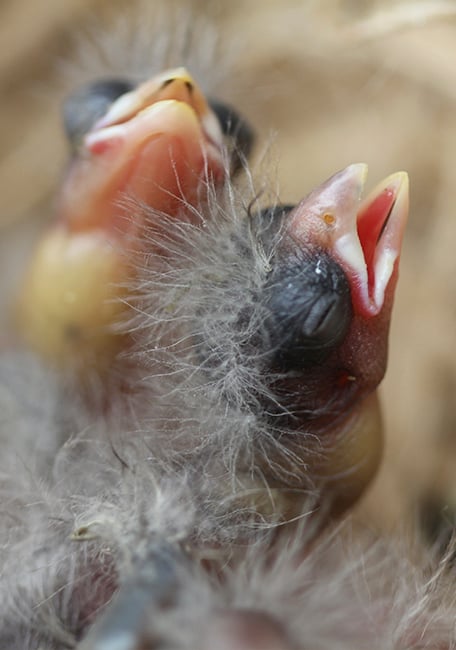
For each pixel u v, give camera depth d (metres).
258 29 0.27
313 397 0.22
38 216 0.28
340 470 0.23
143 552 0.22
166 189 0.23
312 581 0.22
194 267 0.23
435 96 0.27
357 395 0.23
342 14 0.27
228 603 0.21
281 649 0.21
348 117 0.27
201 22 0.26
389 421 0.26
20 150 0.28
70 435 0.24
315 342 0.22
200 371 0.23
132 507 0.22
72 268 0.23
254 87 0.27
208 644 0.21
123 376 0.24
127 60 0.25
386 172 0.27
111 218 0.23
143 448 0.23
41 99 0.28
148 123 0.23
